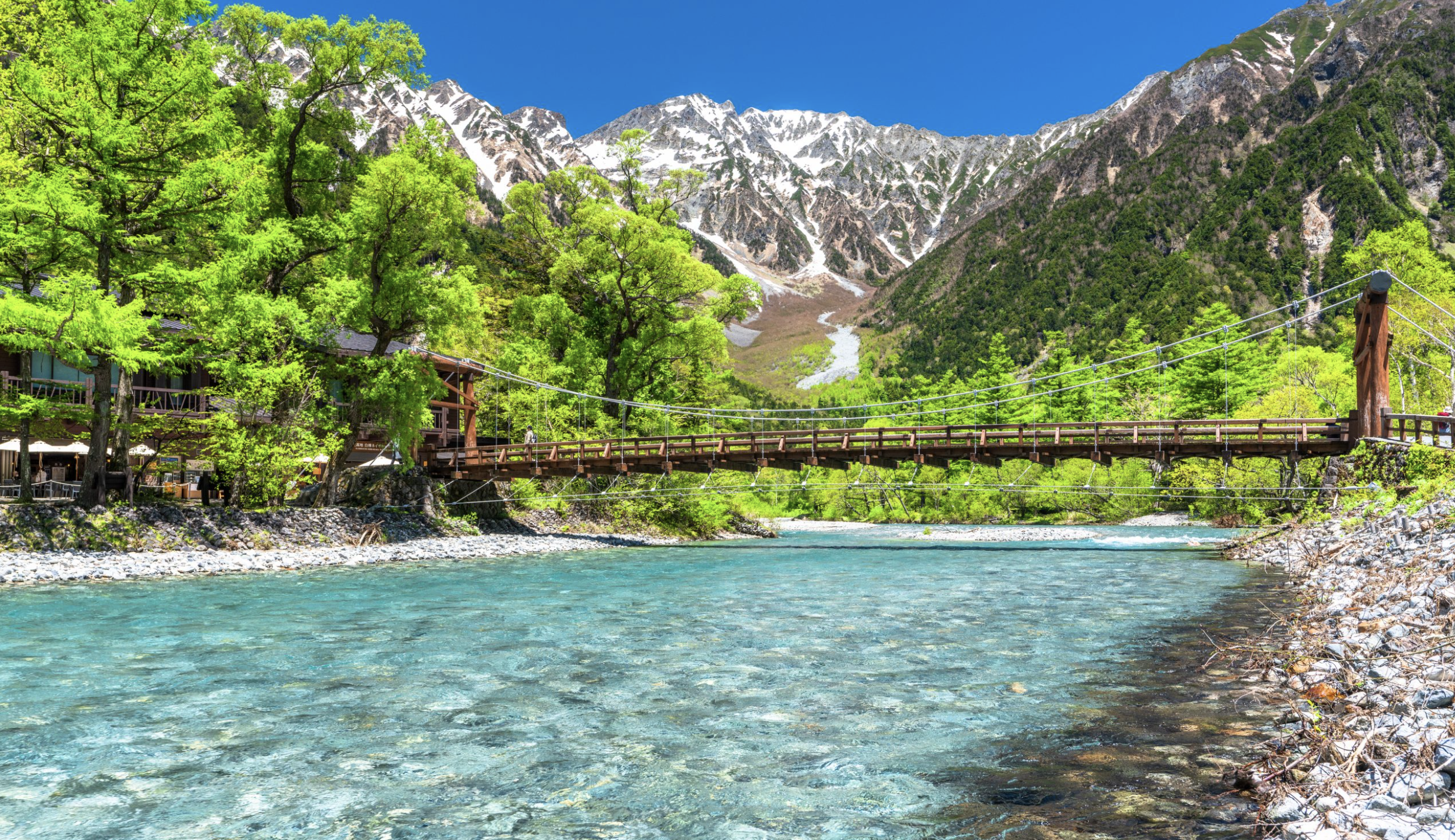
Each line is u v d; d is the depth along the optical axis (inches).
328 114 1163.3
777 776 224.7
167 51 855.1
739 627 487.2
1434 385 1866.4
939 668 364.5
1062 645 418.0
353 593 662.5
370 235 1066.1
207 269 839.7
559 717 287.3
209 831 188.9
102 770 231.9
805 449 1325.0
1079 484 2374.5
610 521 1529.3
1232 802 191.8
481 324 1199.6
